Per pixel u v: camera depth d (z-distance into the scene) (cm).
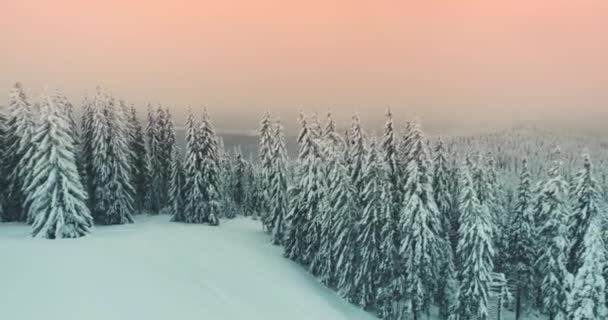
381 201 3556
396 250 3609
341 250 3741
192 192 5356
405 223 3447
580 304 3030
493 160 4694
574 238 3662
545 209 3594
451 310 3562
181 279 3083
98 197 4891
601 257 3048
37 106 4478
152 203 6294
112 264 3008
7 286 2488
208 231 4797
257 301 3177
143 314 2445
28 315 2225
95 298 2491
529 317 4238
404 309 3484
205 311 2712
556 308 3562
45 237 3588
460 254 3734
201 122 5400
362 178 3847
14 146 4519
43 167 3675
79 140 5412
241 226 5741
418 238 3397
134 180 5850
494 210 4409
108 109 5059
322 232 3878
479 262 3372
